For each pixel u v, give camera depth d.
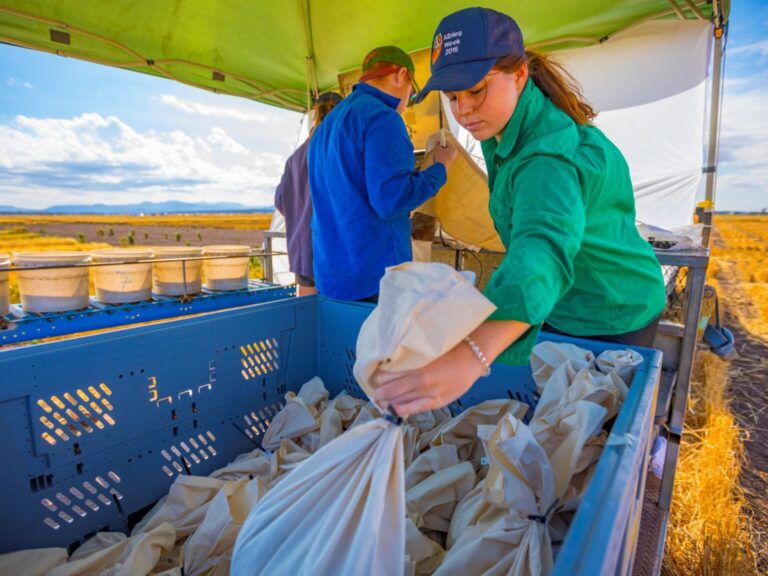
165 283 1.85
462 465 1.09
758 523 2.21
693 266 1.48
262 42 3.44
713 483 2.31
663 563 1.84
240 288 2.07
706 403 3.36
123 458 1.16
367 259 1.67
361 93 1.69
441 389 0.47
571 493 0.75
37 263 1.49
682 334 1.54
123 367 1.14
